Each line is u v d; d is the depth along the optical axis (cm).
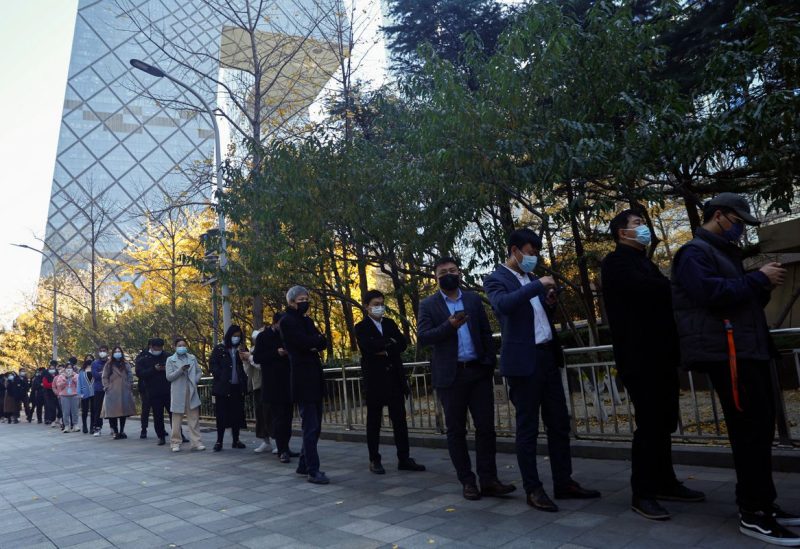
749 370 329
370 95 1434
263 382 775
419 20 1645
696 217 1051
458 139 766
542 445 621
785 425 476
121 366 1321
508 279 456
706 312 341
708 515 370
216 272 1220
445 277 496
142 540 439
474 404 485
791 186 684
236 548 398
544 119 801
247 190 1074
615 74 763
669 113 687
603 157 690
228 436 1197
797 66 621
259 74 1494
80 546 438
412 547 366
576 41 754
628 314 391
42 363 3628
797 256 1302
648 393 384
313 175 987
